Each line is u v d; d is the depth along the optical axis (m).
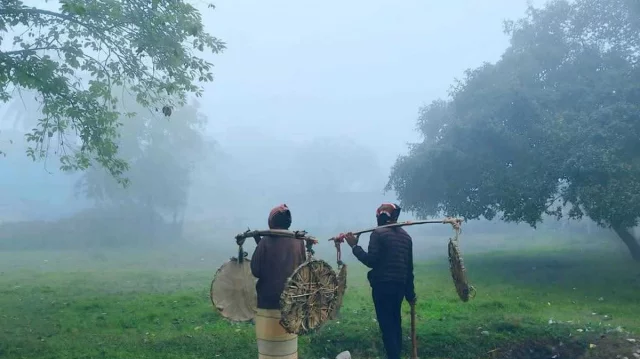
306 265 4.97
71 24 11.33
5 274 20.08
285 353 5.30
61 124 11.98
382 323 6.30
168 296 12.64
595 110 16.34
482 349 7.83
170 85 11.81
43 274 19.91
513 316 9.19
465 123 19.53
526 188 16.98
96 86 11.35
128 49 11.73
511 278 16.61
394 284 6.21
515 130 18.73
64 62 11.36
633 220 15.24
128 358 7.18
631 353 7.38
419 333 8.09
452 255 6.33
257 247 5.42
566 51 18.86
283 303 4.80
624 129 15.15
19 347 7.70
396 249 6.29
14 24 10.46
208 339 7.94
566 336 8.07
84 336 8.45
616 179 14.64
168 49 11.23
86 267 23.95
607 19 18.44
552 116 17.39
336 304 5.93
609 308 11.33
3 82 10.70
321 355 7.62
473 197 19.55
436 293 13.14
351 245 6.38
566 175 15.94
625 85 16.67
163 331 8.77
